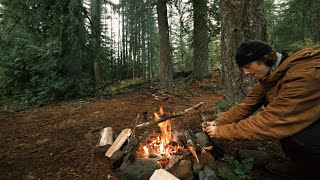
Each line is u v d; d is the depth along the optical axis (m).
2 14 7.46
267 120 1.74
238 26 3.31
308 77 1.57
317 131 1.67
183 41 15.80
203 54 9.73
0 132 3.95
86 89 8.84
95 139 3.33
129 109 5.35
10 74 8.58
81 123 4.34
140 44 24.89
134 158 2.25
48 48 7.57
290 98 1.63
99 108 5.74
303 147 1.73
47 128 4.15
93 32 8.77
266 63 1.79
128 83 14.98
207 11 8.16
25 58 8.24
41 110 6.06
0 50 8.56
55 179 2.33
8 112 5.59
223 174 2.14
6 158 2.86
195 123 3.53
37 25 7.93
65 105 6.74
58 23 7.71
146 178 2.12
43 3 7.47
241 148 2.66
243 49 1.80
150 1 8.08
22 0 7.27
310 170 1.95
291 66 1.69
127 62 22.95
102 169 2.46
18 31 8.16
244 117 2.35
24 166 2.63
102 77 12.36
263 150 2.62
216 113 3.75
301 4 10.43
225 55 3.53
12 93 8.98
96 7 9.79
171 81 8.32
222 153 2.54
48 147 3.18
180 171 2.22
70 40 7.75
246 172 2.22
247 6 3.26
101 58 10.02
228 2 3.38
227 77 3.55
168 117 2.87
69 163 2.63
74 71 8.16
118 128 3.82
